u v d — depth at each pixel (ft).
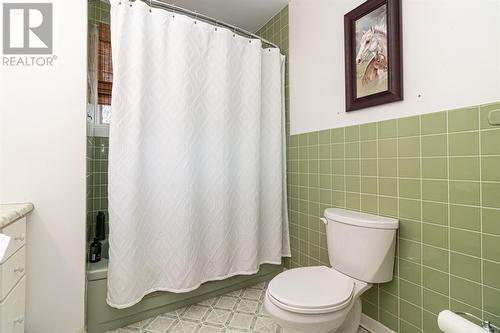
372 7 4.45
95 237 5.58
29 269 3.95
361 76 4.71
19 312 3.57
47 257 4.06
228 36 5.54
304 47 6.21
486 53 3.16
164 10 4.81
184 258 4.88
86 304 4.39
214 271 5.49
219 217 5.46
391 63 4.14
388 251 4.01
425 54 3.79
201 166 5.34
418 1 3.87
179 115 4.84
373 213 4.57
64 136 4.17
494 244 3.10
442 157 3.59
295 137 6.57
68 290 4.18
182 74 4.86
